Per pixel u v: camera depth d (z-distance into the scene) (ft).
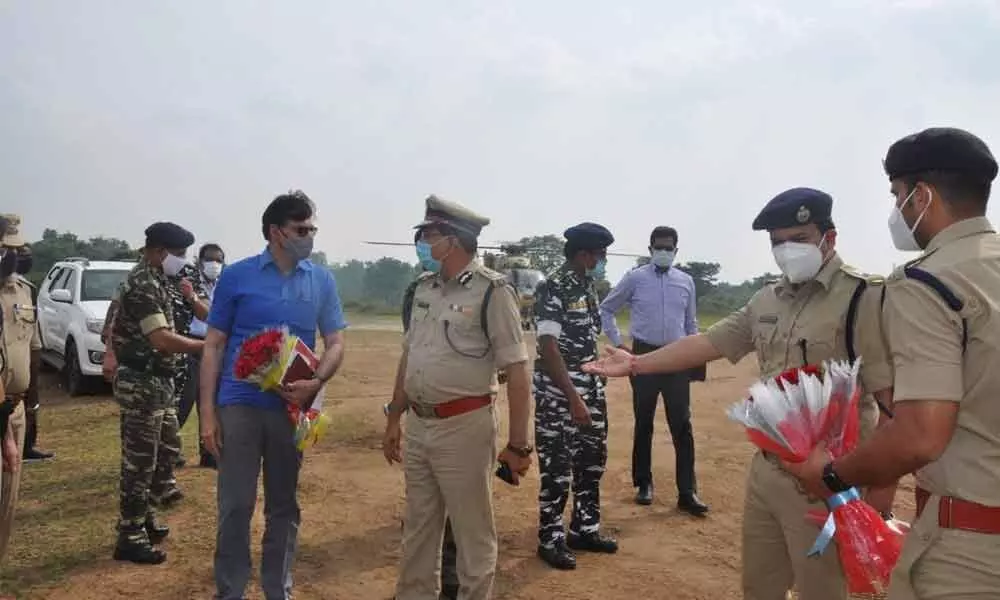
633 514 20.22
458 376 11.87
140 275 15.25
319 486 22.02
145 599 14.17
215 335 13.34
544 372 16.35
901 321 6.82
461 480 11.98
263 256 13.55
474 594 11.98
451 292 12.17
